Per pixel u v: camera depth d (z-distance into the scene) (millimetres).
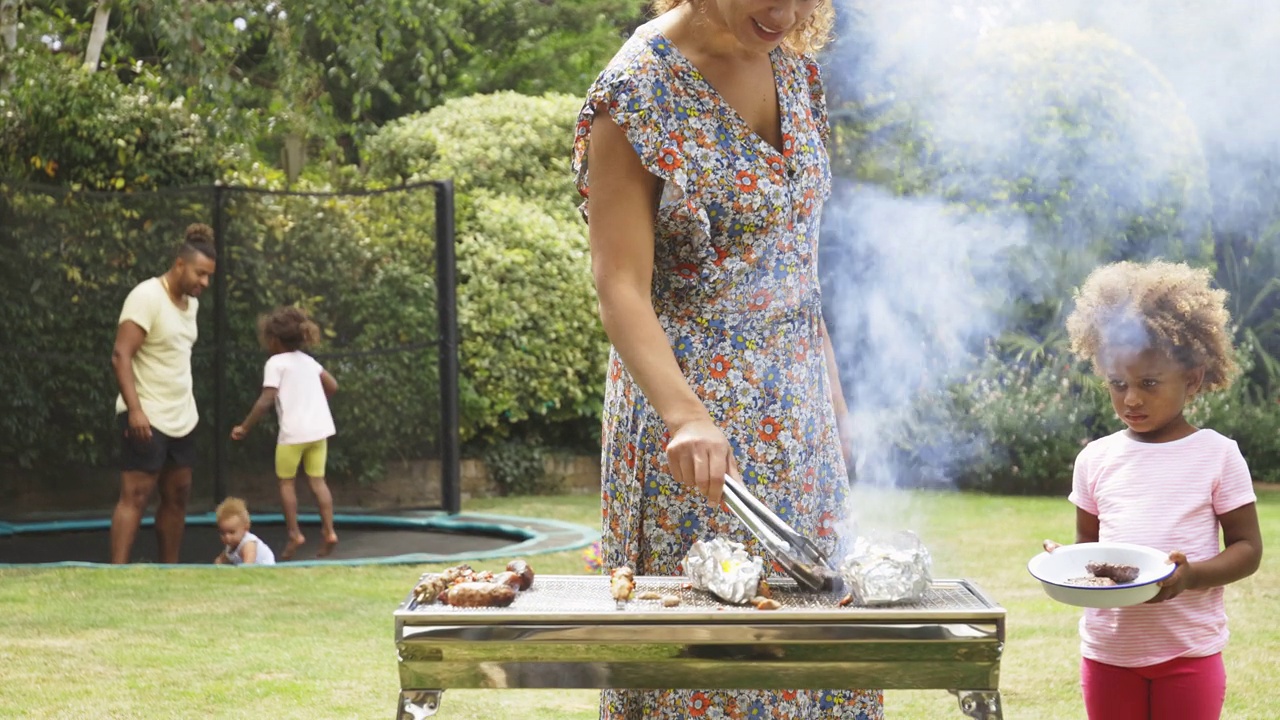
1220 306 2584
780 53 2150
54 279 7875
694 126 2023
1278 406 9727
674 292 2086
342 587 5184
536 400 9500
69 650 4059
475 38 15227
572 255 9602
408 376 8539
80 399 7973
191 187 8055
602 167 2025
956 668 1716
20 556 6770
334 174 12336
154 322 6152
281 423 6711
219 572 5504
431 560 5863
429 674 1755
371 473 8484
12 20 9484
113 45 11156
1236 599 4793
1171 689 2471
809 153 2113
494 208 9641
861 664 1720
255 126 10539
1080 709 3424
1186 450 2559
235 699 3529
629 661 1738
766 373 2082
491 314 9227
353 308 8508
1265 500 8258
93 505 8047
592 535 6828
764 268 2076
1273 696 3502
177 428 6273
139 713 3387
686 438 1875
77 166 9078
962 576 5371
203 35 9844
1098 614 2557
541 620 1736
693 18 2037
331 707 3465
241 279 8289
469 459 9516
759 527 1848
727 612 1726
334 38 10938
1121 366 2566
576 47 15609
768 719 1999
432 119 10609
